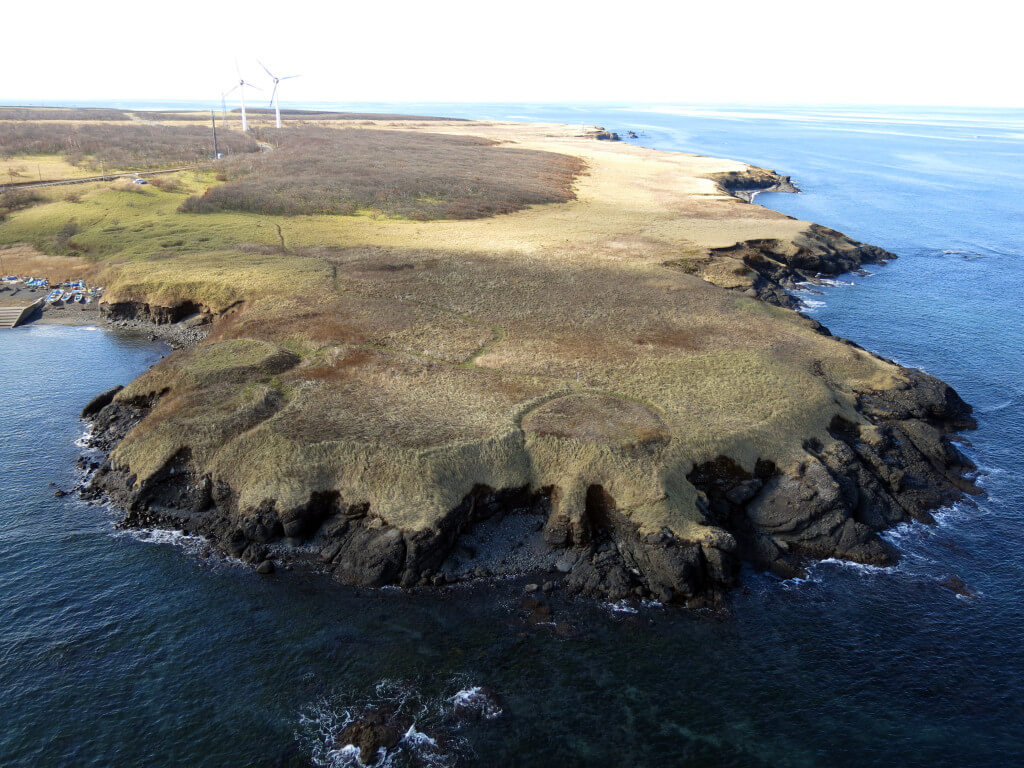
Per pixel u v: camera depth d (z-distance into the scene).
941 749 30.59
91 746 30.14
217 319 78.00
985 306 90.50
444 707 32.34
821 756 30.28
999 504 48.00
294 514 41.91
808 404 52.91
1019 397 64.00
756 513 44.56
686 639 36.50
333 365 59.38
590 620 37.56
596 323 71.00
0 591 38.50
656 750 30.47
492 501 44.06
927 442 52.78
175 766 29.36
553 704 32.66
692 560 39.50
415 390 54.47
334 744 30.53
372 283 82.69
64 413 58.75
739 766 29.80
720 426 48.84
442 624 37.09
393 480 43.03
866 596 39.72
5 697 32.25
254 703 32.34
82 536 43.25
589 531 42.00
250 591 39.03
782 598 39.50
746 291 87.38
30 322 80.62
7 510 45.44
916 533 45.00
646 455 45.31
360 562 40.00
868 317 85.25
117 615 37.16
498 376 57.50
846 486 45.59
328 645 35.56
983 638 36.72
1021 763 29.92
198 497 45.28
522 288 82.19
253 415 49.62
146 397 57.41
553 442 46.41
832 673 34.56
